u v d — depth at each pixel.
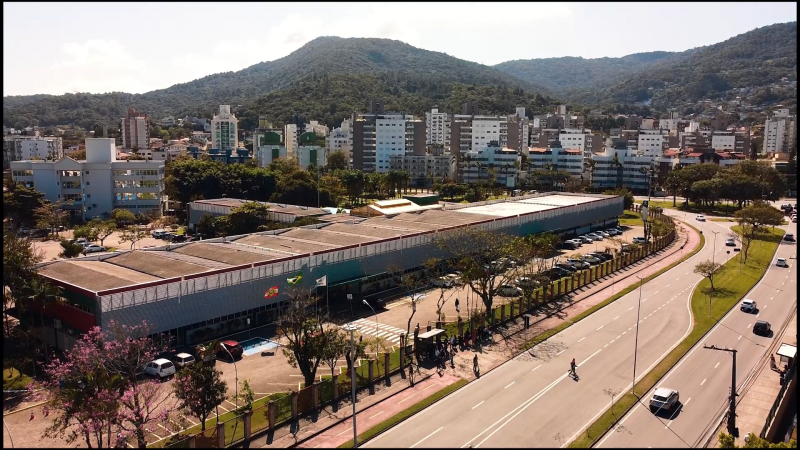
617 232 187.38
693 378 72.81
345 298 104.06
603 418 61.25
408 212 158.00
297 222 146.88
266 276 91.25
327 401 65.50
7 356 75.50
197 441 52.91
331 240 116.56
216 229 160.12
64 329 79.06
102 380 54.06
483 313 90.50
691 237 175.88
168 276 84.56
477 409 63.78
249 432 57.12
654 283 120.75
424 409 64.06
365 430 58.94
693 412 63.66
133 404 57.25
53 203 189.12
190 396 54.75
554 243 129.38
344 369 74.38
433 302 105.50
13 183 184.25
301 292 77.56
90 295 73.38
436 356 78.25
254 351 80.94
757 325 89.88
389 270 108.94
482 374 73.62
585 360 78.00
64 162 195.38
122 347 63.03
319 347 65.31
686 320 95.56
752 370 75.50
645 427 60.03
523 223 149.50
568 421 60.72
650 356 79.50
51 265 90.56
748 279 123.38
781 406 63.78
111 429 58.72
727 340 86.88
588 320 95.88
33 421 59.59
